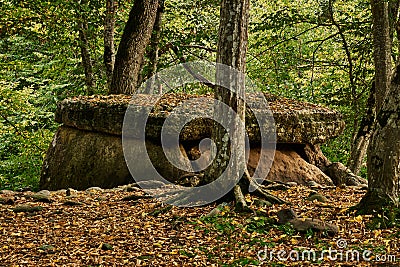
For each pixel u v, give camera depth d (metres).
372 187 7.38
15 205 9.24
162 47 17.62
